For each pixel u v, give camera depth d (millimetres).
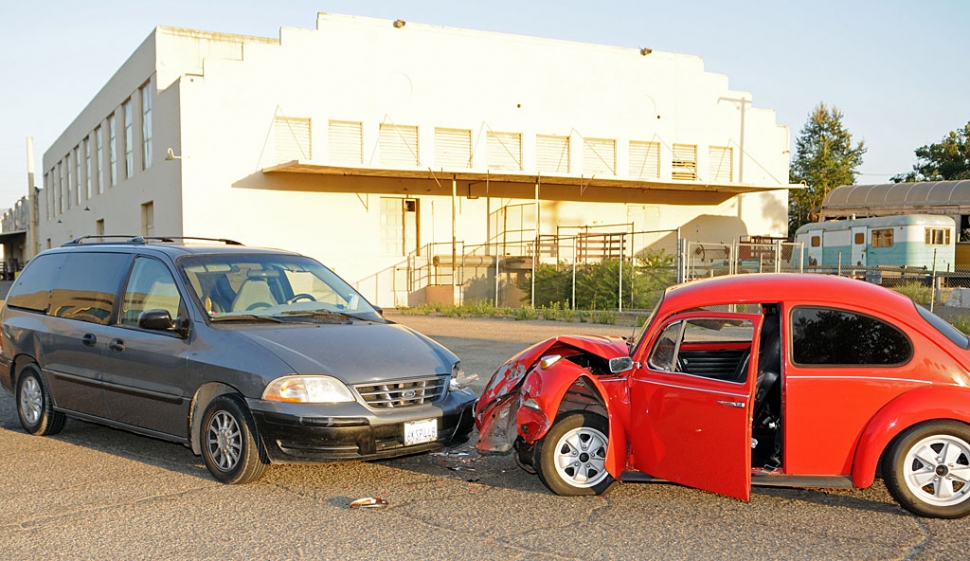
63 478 6207
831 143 62875
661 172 32188
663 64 32094
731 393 5219
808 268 27328
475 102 29328
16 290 8359
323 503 5582
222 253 7145
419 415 5898
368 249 27922
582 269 25688
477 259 29609
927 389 5082
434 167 28828
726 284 5668
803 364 5250
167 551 4625
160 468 6520
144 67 29266
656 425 5598
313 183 27031
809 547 4699
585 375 5621
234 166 25891
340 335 6316
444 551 4641
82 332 7184
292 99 26656
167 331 6523
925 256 28500
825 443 5203
